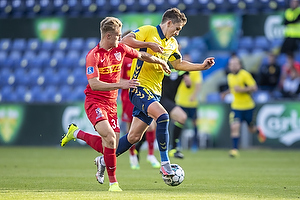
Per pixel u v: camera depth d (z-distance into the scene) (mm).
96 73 19078
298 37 63000
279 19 63625
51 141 56375
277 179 25469
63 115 55875
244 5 66938
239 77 45250
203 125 54781
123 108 34156
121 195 17438
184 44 64438
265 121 52469
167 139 20125
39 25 69875
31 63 67812
